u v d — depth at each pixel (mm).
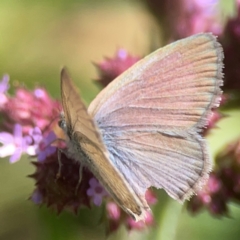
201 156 160
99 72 183
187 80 161
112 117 163
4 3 206
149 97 162
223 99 179
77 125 161
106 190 168
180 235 192
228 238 191
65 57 207
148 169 162
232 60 182
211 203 176
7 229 192
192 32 189
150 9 191
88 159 165
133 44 208
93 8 213
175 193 161
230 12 199
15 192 193
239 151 177
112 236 182
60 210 169
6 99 177
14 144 168
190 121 161
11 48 204
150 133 162
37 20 207
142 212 162
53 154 169
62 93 159
